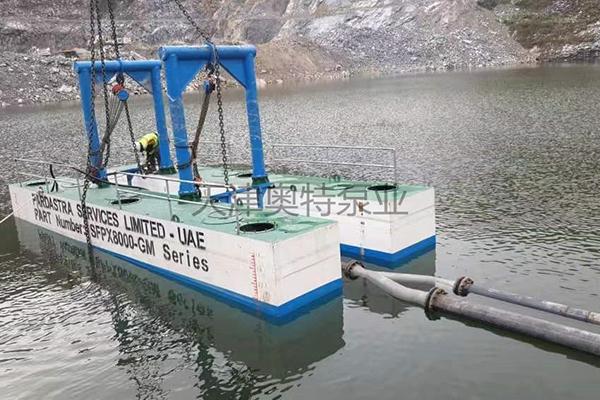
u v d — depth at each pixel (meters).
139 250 12.92
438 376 7.67
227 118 45.75
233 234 10.17
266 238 9.79
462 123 34.62
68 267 13.48
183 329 9.80
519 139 27.61
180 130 13.30
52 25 122.69
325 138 32.66
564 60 111.06
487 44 121.31
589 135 27.20
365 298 10.66
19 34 117.06
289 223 10.80
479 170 21.52
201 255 11.05
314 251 10.18
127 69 16.59
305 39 120.12
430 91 59.25
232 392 7.66
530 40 122.25
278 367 8.27
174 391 7.79
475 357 8.12
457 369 7.82
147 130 40.88
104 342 9.48
